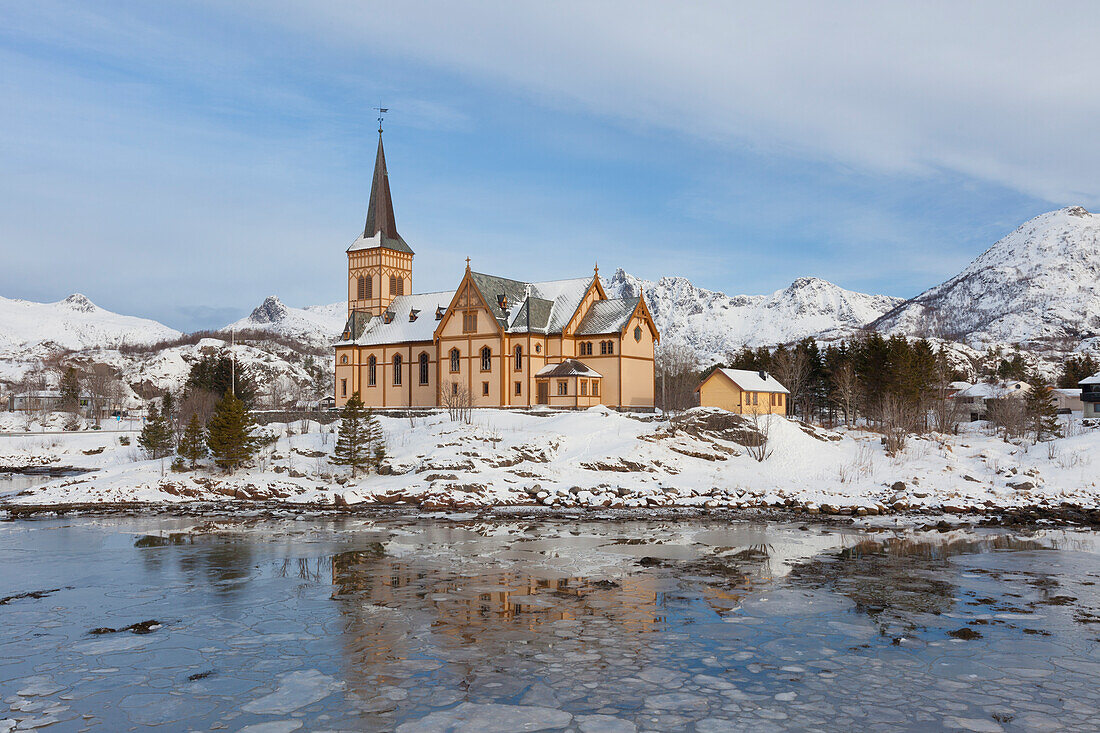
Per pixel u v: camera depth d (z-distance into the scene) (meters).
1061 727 19.33
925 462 72.12
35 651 25.44
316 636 26.81
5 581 35.53
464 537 47.12
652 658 24.44
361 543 45.09
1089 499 59.94
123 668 23.78
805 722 19.67
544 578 35.53
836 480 67.06
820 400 126.88
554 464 70.12
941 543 44.91
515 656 24.66
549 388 99.00
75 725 19.66
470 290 104.25
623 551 42.31
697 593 32.62
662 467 69.81
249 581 35.22
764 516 55.88
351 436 70.94
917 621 28.41
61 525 53.12
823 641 26.08
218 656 24.83
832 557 40.50
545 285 111.06
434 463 69.94
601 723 19.64
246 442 75.19
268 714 20.27
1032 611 29.73
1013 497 61.03
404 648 25.48
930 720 19.78
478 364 103.81
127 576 36.41
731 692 21.66
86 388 197.25
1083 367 179.38
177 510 60.25
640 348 103.19
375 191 129.38
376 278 125.88
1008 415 96.12
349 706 20.78
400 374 112.88
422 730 19.27
